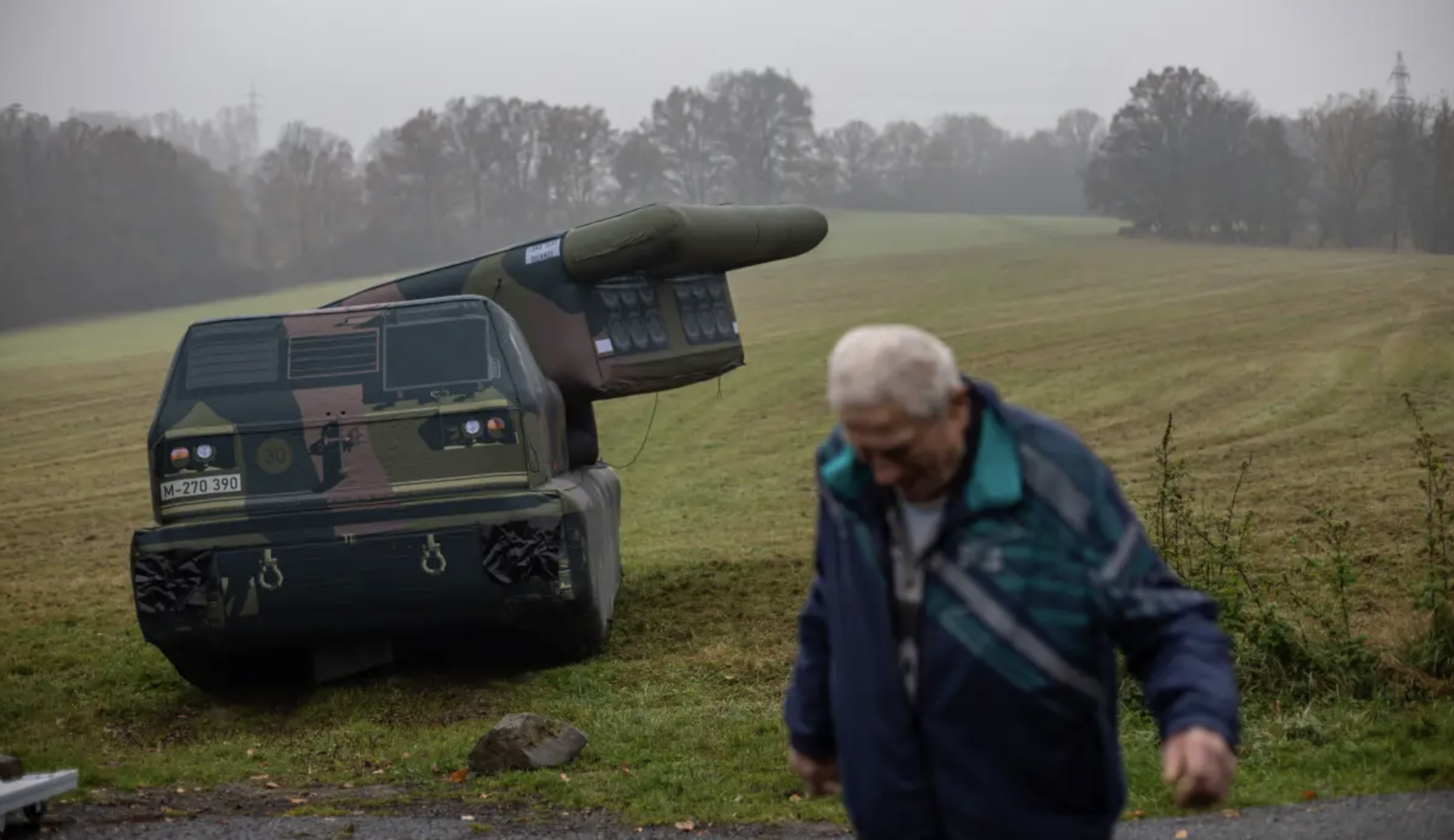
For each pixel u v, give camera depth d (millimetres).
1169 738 3195
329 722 9828
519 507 9922
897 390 3221
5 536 25984
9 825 6730
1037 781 3342
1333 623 9344
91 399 47031
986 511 3297
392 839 6461
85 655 12672
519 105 118875
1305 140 108125
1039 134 157875
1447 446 25016
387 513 9898
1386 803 6094
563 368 11836
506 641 10766
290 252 110625
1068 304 57406
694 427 35219
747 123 132625
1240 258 77438
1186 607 3340
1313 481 21516
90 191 95875
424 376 10195
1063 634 3295
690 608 13367
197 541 9867
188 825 6750
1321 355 39250
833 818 6570
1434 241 90438
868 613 3389
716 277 13602
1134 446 27984
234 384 10211
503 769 7832
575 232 11766
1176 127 105125
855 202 151500
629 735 8602
